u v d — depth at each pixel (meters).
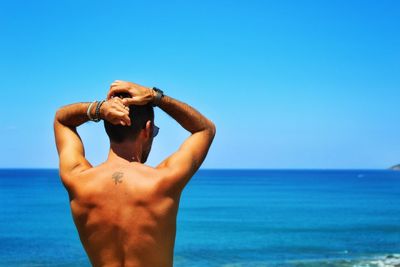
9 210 66.44
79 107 3.12
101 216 2.90
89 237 2.95
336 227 49.78
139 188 2.90
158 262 2.90
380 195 107.25
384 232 45.31
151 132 3.06
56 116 3.23
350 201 89.00
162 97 3.04
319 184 172.50
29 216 58.78
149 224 2.88
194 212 67.06
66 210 66.62
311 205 79.44
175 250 34.56
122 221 2.88
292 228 49.03
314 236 42.59
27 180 188.75
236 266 28.33
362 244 37.28
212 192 119.38
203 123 3.14
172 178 2.93
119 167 2.96
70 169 3.06
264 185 163.62
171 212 2.93
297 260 29.97
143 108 3.02
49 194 101.94
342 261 29.09
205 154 3.12
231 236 42.62
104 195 2.92
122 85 3.02
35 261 29.70
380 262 28.48
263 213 65.69
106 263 2.91
